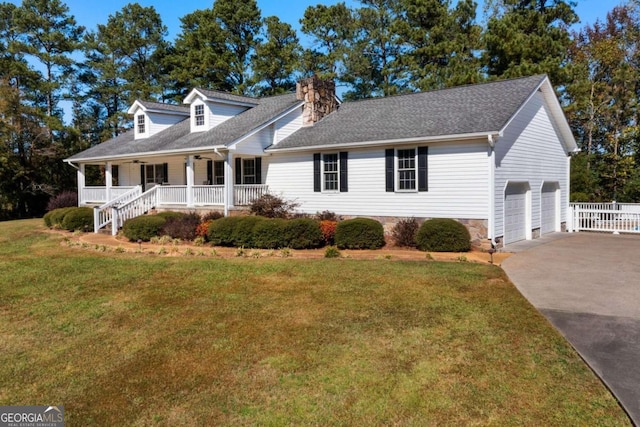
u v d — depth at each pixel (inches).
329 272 378.9
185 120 962.7
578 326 235.9
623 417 153.3
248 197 698.8
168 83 1569.9
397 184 567.5
